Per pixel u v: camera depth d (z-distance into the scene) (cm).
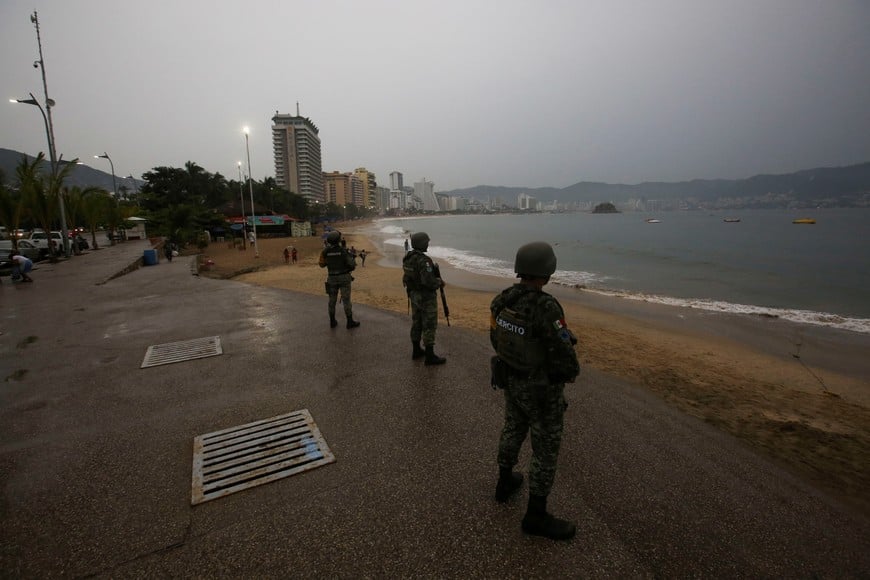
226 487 272
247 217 5850
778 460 351
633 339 1075
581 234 7869
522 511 251
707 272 2734
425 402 398
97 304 916
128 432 346
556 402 226
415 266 484
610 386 455
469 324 1054
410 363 507
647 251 4297
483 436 335
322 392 423
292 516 245
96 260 2016
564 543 225
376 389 429
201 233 4056
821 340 1163
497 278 2548
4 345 600
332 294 666
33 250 2080
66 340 625
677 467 299
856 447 392
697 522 244
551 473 226
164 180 6706
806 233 6875
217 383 450
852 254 3753
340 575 205
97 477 284
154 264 2067
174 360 527
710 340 1138
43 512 250
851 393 774
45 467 296
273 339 616
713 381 690
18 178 1980
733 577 206
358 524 239
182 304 900
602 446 325
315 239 5516
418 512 248
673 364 816
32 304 927
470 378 458
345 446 321
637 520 244
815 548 227
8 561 213
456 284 2291
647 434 346
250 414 376
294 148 18538
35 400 411
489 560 214
